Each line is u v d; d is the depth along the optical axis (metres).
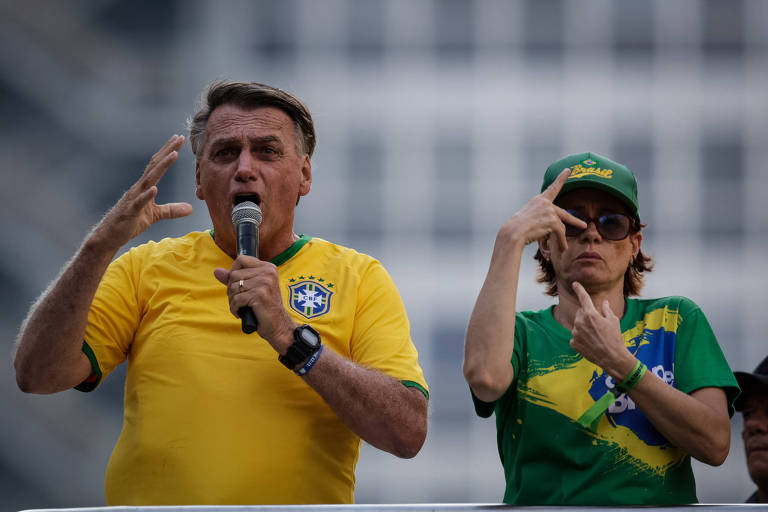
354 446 5.73
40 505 29.44
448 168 32.94
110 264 5.96
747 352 32.25
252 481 5.37
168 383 5.55
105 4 34.53
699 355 5.48
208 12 34.41
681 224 32.88
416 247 32.59
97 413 29.77
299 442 5.48
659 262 32.78
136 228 5.49
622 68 33.28
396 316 5.89
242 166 5.73
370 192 32.91
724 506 4.80
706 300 32.66
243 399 5.48
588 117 33.19
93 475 29.48
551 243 5.75
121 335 5.79
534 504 5.39
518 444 5.50
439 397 30.95
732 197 32.91
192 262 5.92
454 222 32.72
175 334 5.66
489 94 33.22
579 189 5.67
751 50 33.28
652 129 33.19
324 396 5.39
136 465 5.47
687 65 33.28
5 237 31.89
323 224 32.72
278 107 5.96
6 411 29.25
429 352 31.80
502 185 32.88
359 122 33.19
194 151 6.09
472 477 29.62
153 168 5.51
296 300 5.79
